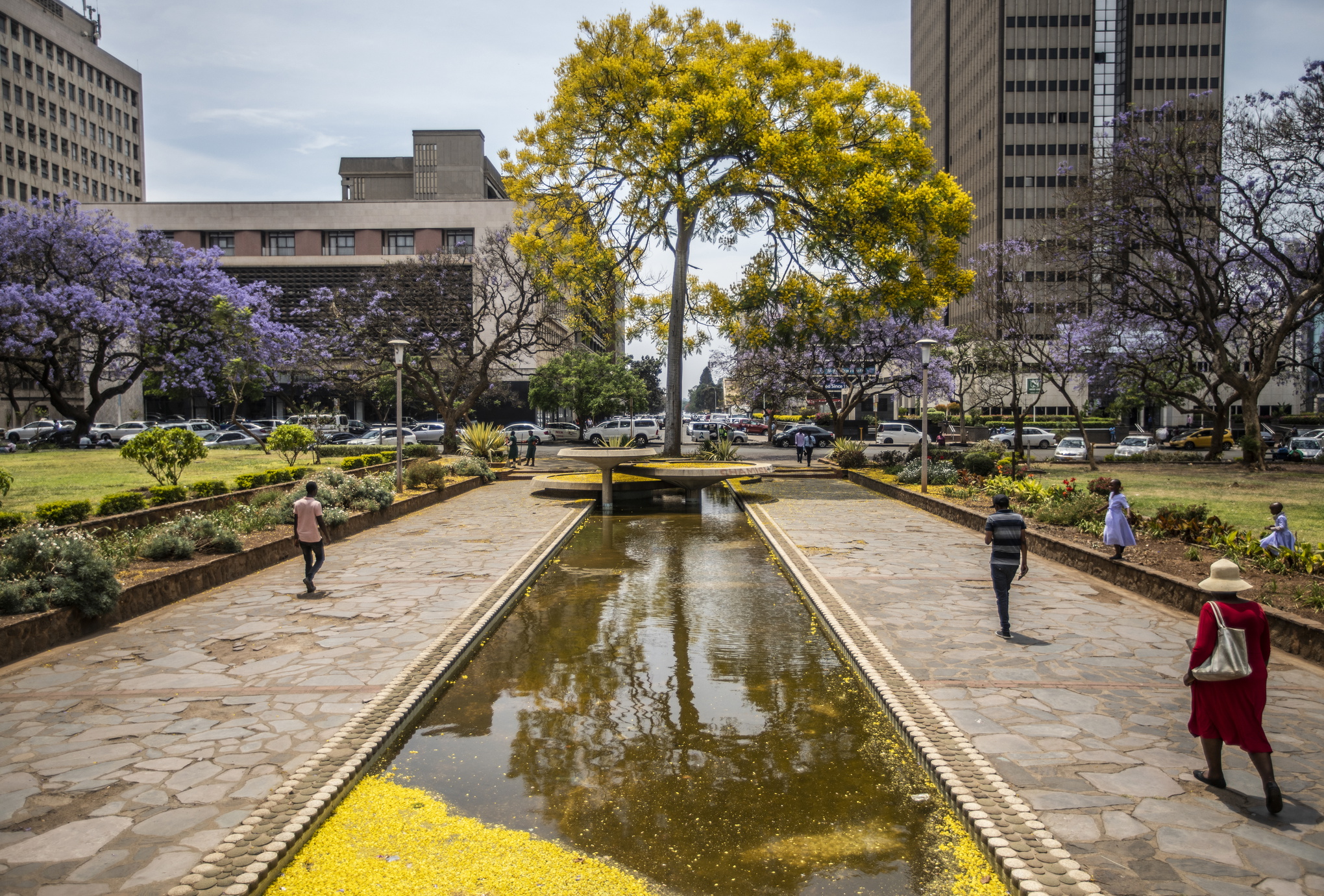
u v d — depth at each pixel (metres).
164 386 41.94
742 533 16.05
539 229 24.67
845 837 4.36
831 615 8.59
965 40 81.38
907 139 20.66
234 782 4.67
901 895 3.78
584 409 49.72
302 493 14.48
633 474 21.98
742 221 21.81
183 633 7.90
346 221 54.78
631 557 13.30
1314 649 6.95
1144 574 9.51
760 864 4.08
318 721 5.62
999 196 72.88
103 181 79.06
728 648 8.04
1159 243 26.33
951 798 4.56
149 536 10.91
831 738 5.75
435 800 4.77
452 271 35.12
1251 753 4.29
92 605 7.84
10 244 30.94
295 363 36.97
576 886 3.89
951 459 26.44
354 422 51.44
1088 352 29.67
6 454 30.55
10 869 3.74
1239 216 25.33
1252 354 29.61
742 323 24.73
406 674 6.61
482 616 8.58
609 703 6.50
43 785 4.62
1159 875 3.68
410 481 20.95
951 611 8.77
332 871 3.95
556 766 5.28
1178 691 6.21
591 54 22.09
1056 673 6.63
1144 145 25.58
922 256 21.34
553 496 22.25
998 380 38.31
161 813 4.30
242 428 39.56
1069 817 4.23
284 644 7.52
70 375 37.66
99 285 33.56
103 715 5.72
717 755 5.46
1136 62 70.19
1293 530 12.92
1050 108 72.50
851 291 21.55
